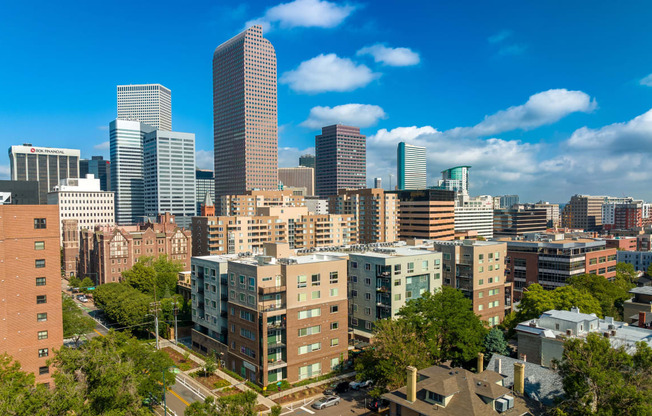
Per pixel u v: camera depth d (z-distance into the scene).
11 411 44.78
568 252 141.75
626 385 48.53
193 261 110.94
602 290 117.06
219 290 99.44
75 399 48.78
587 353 51.78
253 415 52.31
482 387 54.50
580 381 50.34
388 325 76.44
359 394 81.88
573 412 50.66
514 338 102.75
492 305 118.06
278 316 85.75
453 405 52.38
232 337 93.00
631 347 65.12
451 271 117.06
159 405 75.94
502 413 52.16
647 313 86.50
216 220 192.75
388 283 99.38
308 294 88.19
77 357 54.75
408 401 55.50
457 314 85.25
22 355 79.12
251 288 86.44
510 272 156.75
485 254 115.94
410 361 70.25
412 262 103.69
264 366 83.00
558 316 76.06
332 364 91.62
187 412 53.03
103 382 53.72
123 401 55.06
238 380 87.81
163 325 120.69
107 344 67.38
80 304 162.25
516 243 155.62
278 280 86.50
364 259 104.38
